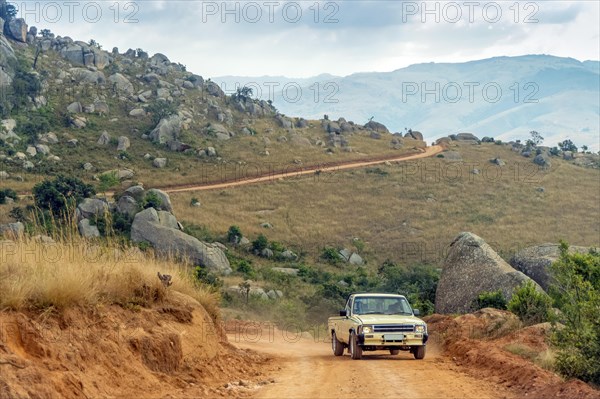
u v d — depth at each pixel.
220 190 153.88
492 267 44.53
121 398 13.79
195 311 20.92
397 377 19.98
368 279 95.75
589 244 138.12
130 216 99.19
